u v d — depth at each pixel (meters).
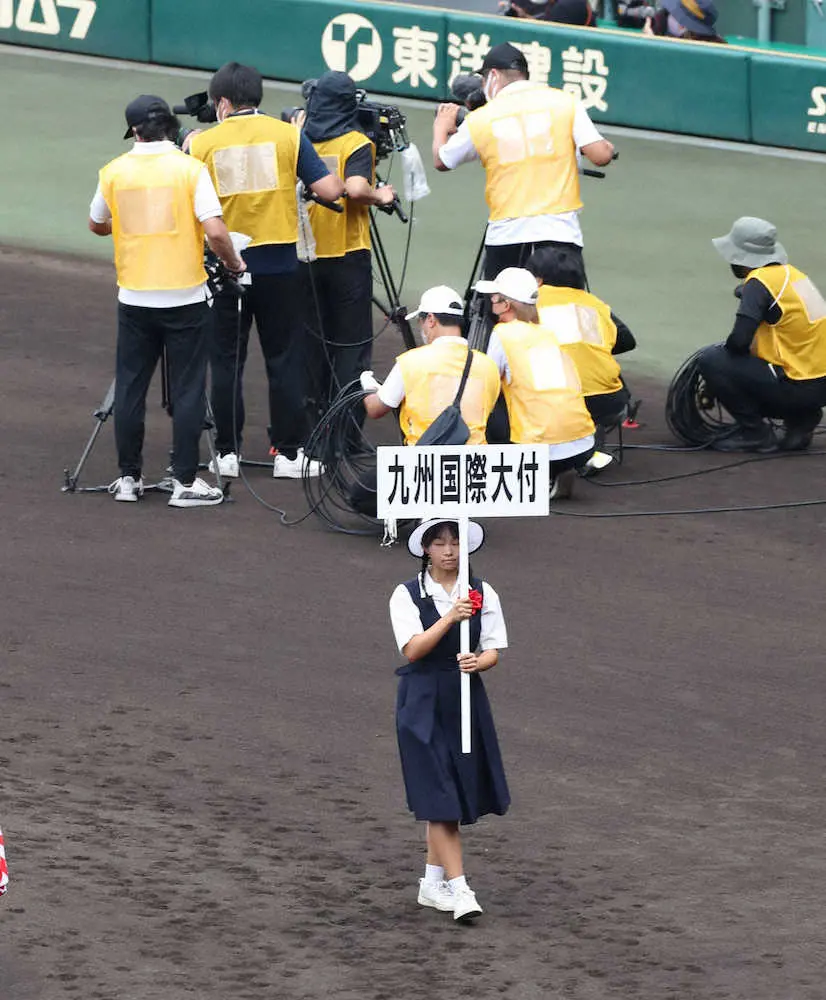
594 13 84.56
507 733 33.47
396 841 29.39
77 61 82.69
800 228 67.31
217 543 41.88
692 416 49.59
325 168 44.38
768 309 47.81
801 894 27.91
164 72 81.44
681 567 41.41
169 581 39.69
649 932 26.58
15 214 68.06
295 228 44.38
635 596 39.75
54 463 46.59
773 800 31.31
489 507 27.56
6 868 25.33
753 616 38.91
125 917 26.27
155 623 37.56
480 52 77.50
